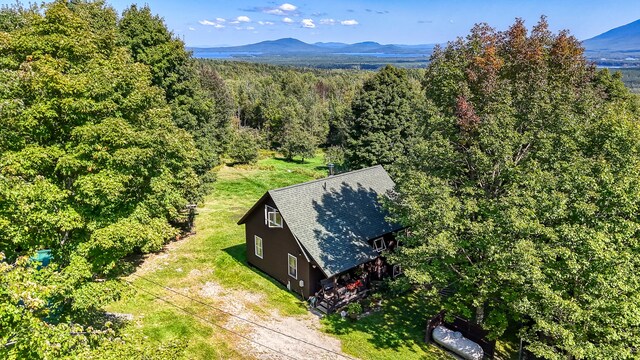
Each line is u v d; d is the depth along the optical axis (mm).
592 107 17844
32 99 12852
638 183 13172
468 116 17406
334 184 25766
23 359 8164
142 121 17375
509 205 14461
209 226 32750
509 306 15930
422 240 16875
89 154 13641
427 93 22625
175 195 21000
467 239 16797
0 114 11750
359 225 24094
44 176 13383
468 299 17469
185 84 33156
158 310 20109
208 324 19203
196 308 20547
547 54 20141
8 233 11148
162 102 23969
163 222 18922
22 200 10922
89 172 13812
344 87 127875
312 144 67125
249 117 91562
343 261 21625
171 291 22156
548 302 13219
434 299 18812
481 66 19250
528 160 16281
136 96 15797
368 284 23406
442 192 16219
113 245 13805
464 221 15758
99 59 14992
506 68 19922
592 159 14773
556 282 14094
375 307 21547
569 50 20469
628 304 12688
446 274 17047
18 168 11836
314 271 21656
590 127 15969
